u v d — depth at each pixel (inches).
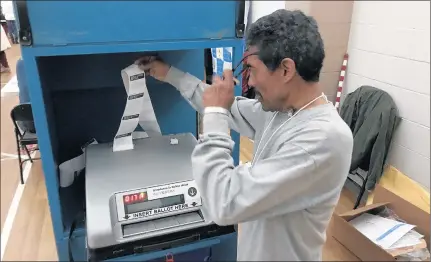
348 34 113.4
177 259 44.8
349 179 109.7
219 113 35.0
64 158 52.0
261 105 39.2
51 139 39.2
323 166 31.4
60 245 38.9
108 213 34.0
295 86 33.7
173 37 34.4
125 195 36.0
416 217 85.5
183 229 35.5
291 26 31.7
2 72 144.3
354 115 103.1
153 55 49.4
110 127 53.5
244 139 46.2
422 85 91.0
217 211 31.7
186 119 57.0
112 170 40.0
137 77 44.9
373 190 97.0
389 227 84.6
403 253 77.9
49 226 79.8
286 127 34.9
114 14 32.0
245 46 34.9
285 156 31.4
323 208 34.6
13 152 122.9
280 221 34.7
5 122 130.5
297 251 35.8
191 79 47.5
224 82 35.8
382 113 95.7
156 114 55.5
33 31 30.5
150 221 35.7
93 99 51.6
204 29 35.3
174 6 33.7
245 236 39.0
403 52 95.0
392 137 99.1
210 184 32.3
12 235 78.4
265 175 31.0
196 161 33.5
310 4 108.2
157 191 36.9
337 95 117.6
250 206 30.9
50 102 45.4
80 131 52.5
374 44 104.2
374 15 103.0
